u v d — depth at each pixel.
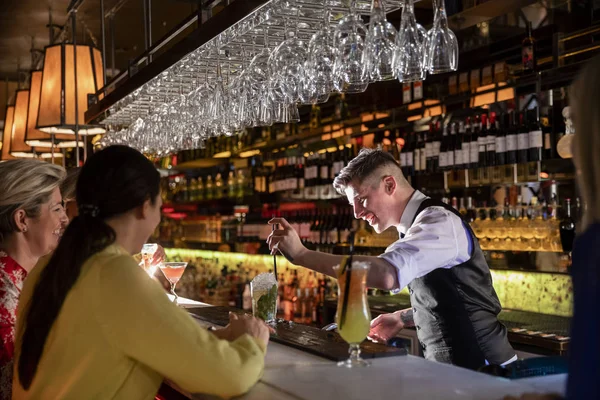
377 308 4.20
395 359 1.99
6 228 2.43
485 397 1.52
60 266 1.75
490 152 4.06
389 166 2.67
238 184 7.20
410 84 4.84
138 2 5.40
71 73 4.46
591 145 1.26
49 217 2.51
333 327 2.64
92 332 1.71
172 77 3.34
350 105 5.46
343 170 2.73
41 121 4.44
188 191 8.26
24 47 7.00
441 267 2.51
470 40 4.70
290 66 2.70
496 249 4.16
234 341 1.80
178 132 3.77
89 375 1.72
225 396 1.66
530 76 3.88
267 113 3.02
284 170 6.17
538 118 3.85
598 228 1.24
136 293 1.67
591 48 3.75
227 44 2.88
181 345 1.64
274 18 2.50
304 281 5.96
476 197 4.43
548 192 4.01
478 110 4.32
